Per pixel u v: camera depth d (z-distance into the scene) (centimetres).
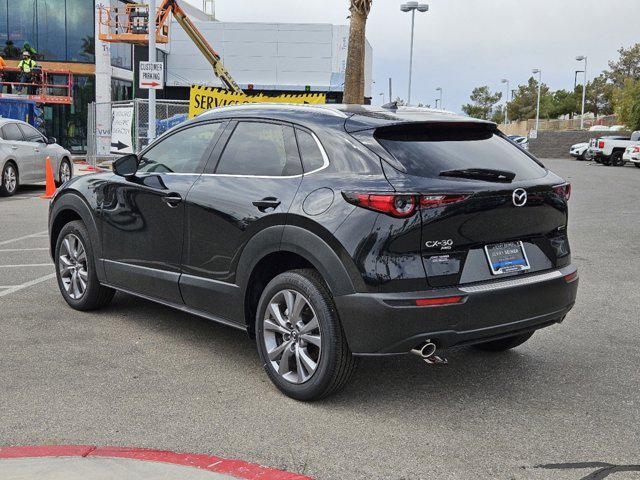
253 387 436
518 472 329
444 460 340
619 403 419
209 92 2055
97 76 3019
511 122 9506
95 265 574
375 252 368
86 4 2969
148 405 402
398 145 396
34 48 2939
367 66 4425
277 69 3706
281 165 434
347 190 382
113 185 550
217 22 3688
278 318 419
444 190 372
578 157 4903
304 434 367
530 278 409
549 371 476
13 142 1572
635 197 1773
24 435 357
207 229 462
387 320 366
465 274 384
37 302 633
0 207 1378
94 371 457
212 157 483
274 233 412
